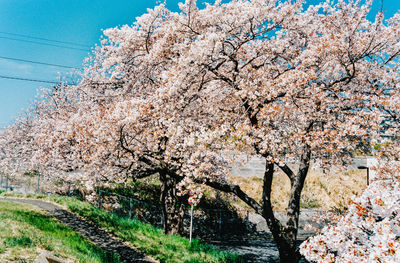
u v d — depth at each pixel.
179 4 10.18
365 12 10.73
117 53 13.56
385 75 10.91
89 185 11.32
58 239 9.05
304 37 12.67
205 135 8.98
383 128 10.79
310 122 10.77
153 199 20.19
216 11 10.31
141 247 11.68
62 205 17.11
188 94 10.34
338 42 10.20
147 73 12.64
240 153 9.91
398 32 10.55
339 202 22.45
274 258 14.05
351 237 4.91
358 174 25.75
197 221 18.53
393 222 4.40
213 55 9.28
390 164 9.94
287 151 11.33
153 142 11.59
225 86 12.16
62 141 12.91
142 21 11.96
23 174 26.23
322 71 11.38
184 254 11.71
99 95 15.52
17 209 13.43
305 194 22.92
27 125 24.75
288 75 9.14
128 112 9.72
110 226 13.86
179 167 10.97
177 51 11.19
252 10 10.02
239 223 19.23
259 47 11.68
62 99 20.94
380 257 4.00
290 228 10.59
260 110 9.83
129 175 11.61
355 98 10.43
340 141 9.91
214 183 11.05
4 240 6.95
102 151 10.38
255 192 21.97
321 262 4.90
